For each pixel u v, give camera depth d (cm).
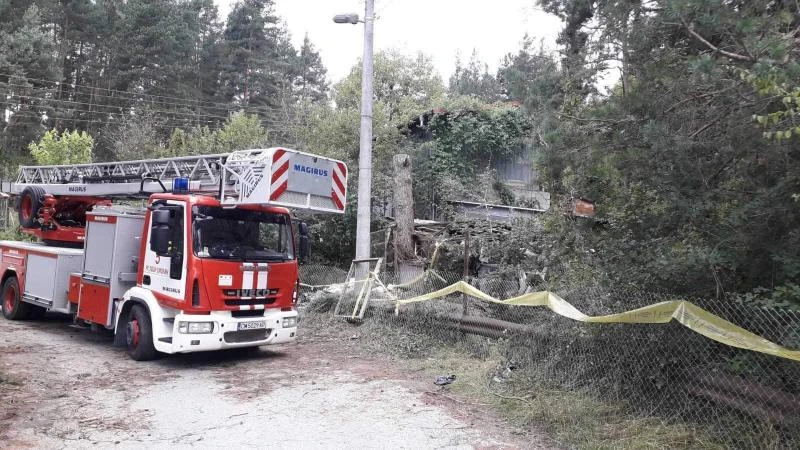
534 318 848
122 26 4262
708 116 555
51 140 2639
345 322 1133
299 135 2230
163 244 831
